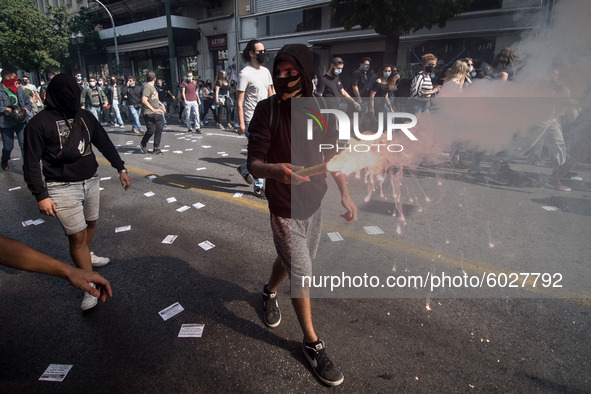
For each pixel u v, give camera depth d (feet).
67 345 6.70
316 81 17.70
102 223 12.24
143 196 14.98
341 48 44.68
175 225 11.92
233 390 5.62
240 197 14.60
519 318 6.73
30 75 102.94
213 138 29.35
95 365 6.21
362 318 6.96
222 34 61.57
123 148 25.64
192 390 5.64
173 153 23.59
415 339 6.43
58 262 3.66
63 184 7.43
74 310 7.73
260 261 9.47
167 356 6.34
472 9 21.71
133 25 71.67
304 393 5.53
